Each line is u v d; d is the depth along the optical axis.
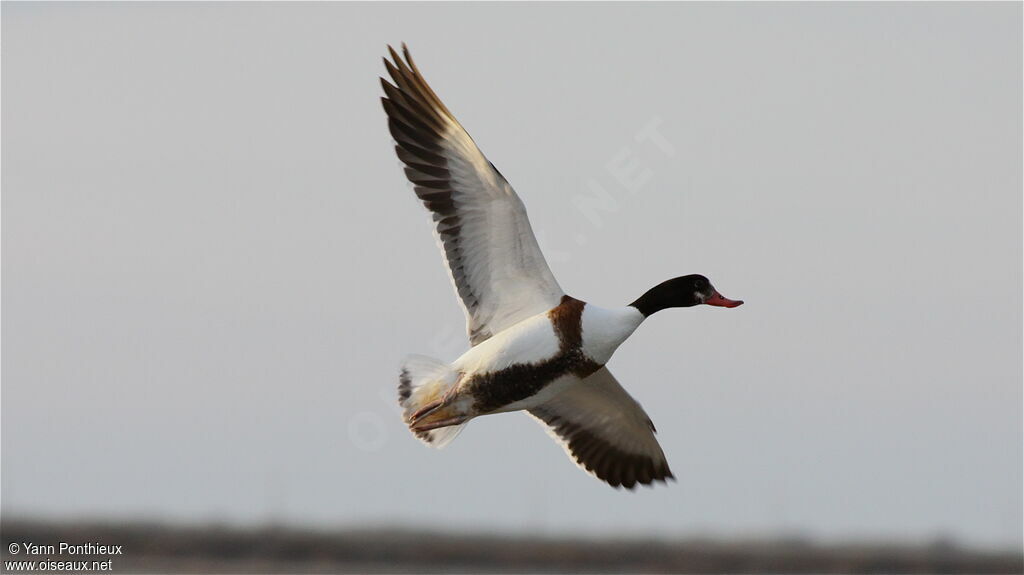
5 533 29.31
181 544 29.72
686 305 14.67
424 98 13.30
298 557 30.06
